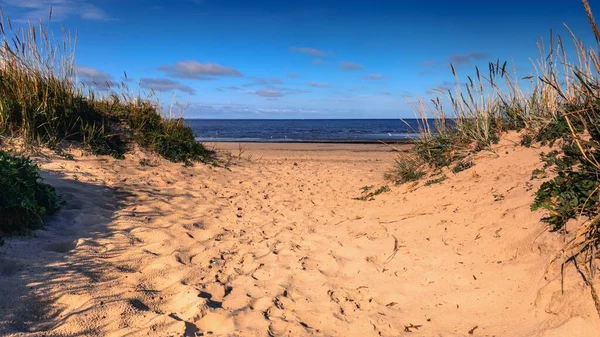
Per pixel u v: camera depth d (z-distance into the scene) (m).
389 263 3.79
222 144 19.77
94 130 7.70
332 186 7.91
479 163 5.66
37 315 2.68
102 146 7.59
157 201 5.75
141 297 3.06
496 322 2.67
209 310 2.94
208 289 3.30
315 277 3.62
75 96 8.04
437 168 6.40
